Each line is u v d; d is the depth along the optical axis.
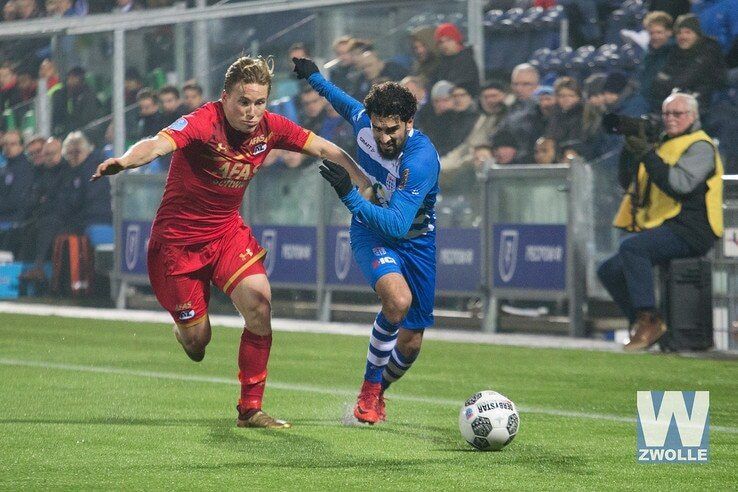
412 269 21.42
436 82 44.62
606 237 39.50
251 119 20.02
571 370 30.23
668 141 33.38
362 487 15.73
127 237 49.38
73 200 53.16
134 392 25.62
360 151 21.81
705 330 33.97
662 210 33.53
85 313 47.81
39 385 26.70
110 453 18.11
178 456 17.88
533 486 15.92
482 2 45.12
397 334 21.50
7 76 59.31
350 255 43.25
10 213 55.69
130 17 51.91
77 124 56.38
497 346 36.03
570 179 38.31
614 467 17.33
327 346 35.91
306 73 22.83
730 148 40.56
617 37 46.28
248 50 50.44
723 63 41.12
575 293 38.53
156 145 19.38
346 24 47.66
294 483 15.95
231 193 21.11
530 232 39.38
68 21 54.50
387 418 22.22
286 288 44.97
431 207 21.31
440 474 16.66
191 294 21.67
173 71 53.00
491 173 40.00
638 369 30.38
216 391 25.84
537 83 43.56
